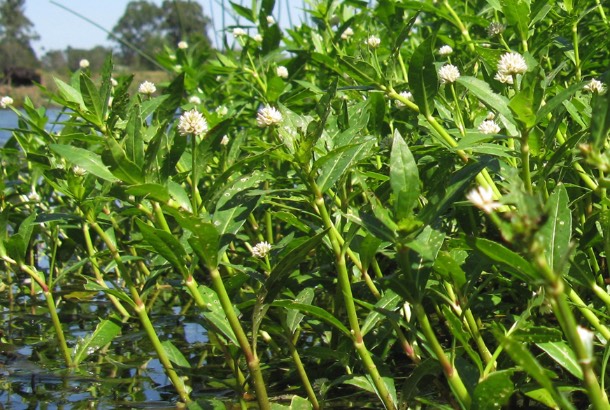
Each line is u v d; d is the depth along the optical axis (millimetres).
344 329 703
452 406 745
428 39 695
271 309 881
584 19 1105
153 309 1187
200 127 677
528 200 486
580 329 515
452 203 649
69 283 1358
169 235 684
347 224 785
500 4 951
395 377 828
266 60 1207
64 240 1158
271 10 1271
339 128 881
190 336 1046
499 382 587
